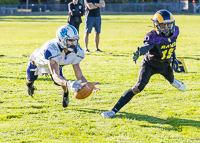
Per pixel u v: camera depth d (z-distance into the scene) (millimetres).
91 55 26094
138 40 37094
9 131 10312
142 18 87438
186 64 21719
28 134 10102
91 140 9602
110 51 28359
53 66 10844
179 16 98500
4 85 16312
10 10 115500
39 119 11516
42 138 9766
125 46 31859
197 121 11242
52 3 127062
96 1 26797
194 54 25938
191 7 125562
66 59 11234
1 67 20922
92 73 19219
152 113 12156
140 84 11547
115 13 117438
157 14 11078
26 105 13117
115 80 17547
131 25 62781
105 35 43531
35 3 127625
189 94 14664
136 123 11070
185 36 41000
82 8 28922
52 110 12531
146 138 9742
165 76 12375
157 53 11273
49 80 17484
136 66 21453
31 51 28344
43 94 14797
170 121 11211
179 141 9547
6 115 11781
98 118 11609
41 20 78938
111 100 13922
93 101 13773
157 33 11164
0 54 26375
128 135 10000
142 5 123812
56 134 10070
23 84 16641
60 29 10656
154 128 10602
